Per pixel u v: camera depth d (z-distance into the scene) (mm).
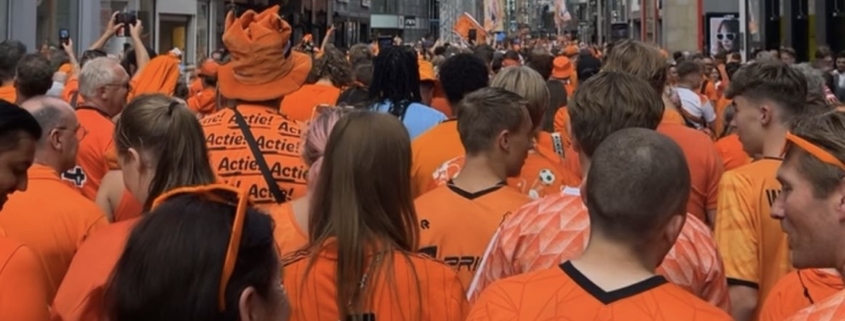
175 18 31625
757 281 4117
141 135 3855
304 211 3904
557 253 3463
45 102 4621
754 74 4398
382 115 3627
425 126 6508
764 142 4379
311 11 47688
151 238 2207
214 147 4945
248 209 2322
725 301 3488
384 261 3486
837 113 2941
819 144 2895
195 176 3885
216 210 2256
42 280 3203
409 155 3602
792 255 3023
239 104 5164
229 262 2189
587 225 3479
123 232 3502
